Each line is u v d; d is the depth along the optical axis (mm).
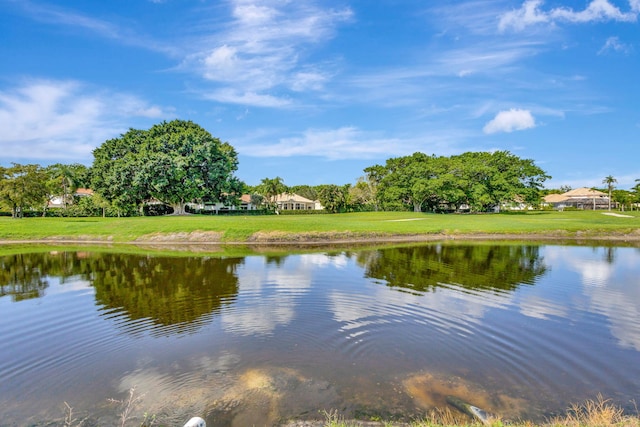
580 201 117000
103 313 12500
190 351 9391
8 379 8086
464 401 7094
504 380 7930
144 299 14133
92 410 6887
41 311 12758
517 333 10586
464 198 81875
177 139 61406
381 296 14375
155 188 57750
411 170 83188
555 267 20547
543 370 8398
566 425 5918
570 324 11320
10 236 35312
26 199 53281
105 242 34062
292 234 34688
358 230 36312
